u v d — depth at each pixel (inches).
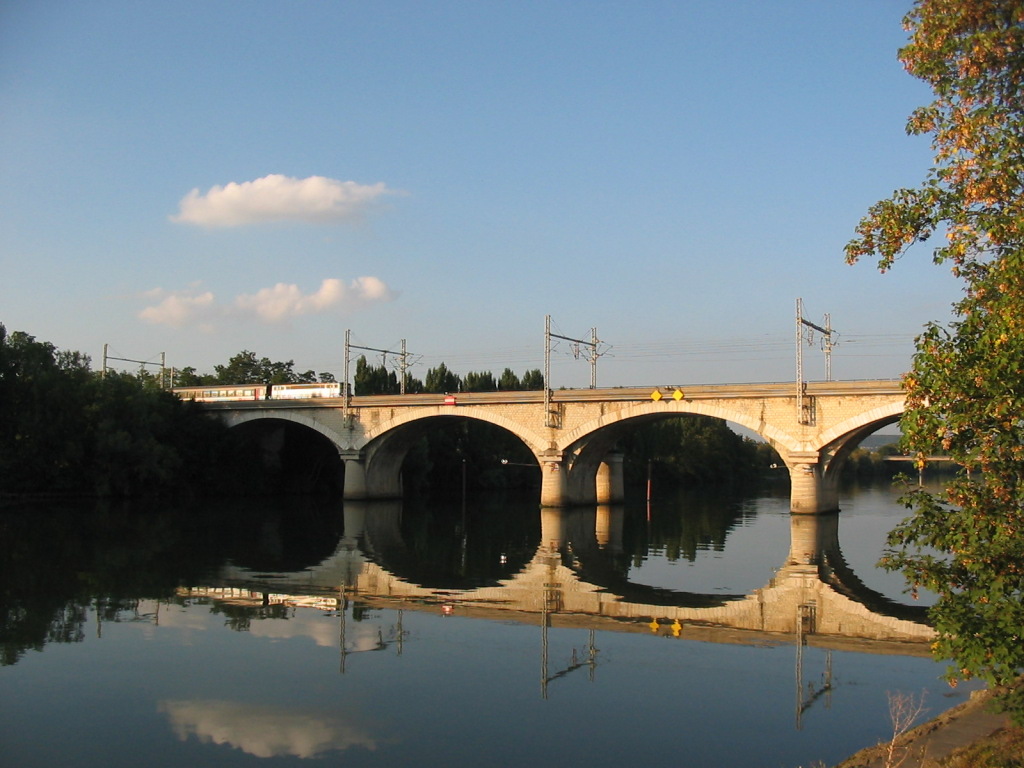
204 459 3875.5
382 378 4854.8
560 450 3257.9
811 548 2111.2
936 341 557.3
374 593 1374.3
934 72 653.9
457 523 2824.8
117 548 1916.8
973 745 577.3
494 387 5152.6
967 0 638.5
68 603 1247.5
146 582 1445.6
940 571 560.4
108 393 3501.5
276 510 3287.4
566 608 1261.1
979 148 613.3
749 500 4446.4
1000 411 503.5
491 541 2250.2
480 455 4955.7
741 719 764.6
